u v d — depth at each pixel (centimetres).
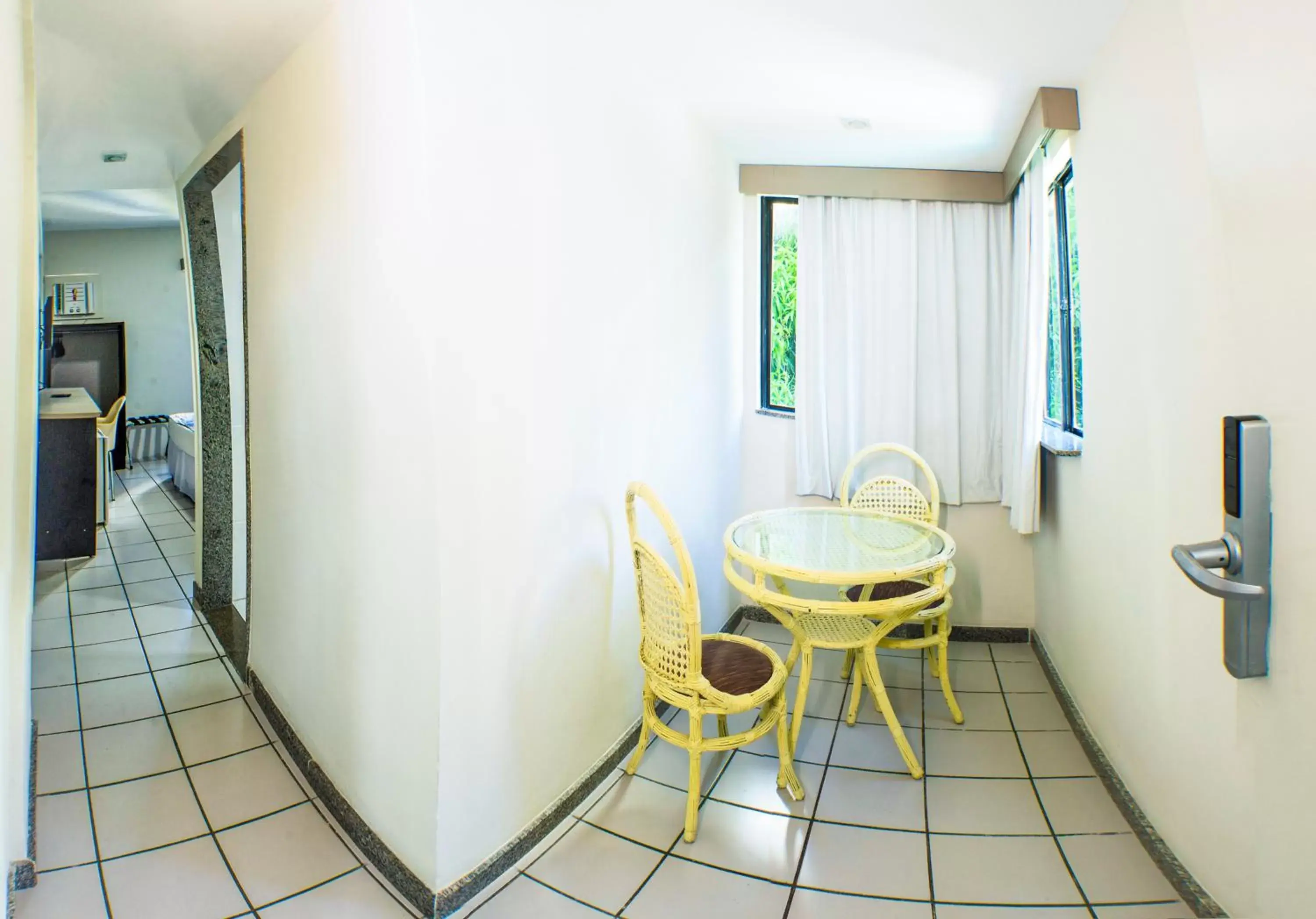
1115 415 220
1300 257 90
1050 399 343
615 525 240
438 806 172
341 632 209
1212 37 107
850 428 358
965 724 270
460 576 173
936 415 351
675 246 284
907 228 347
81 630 359
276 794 226
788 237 386
